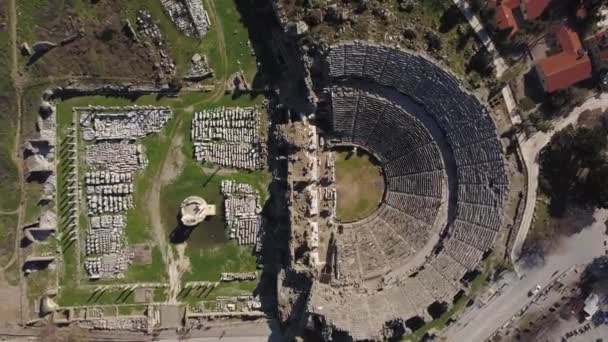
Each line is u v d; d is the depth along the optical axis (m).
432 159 64.38
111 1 61.56
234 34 63.00
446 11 60.31
